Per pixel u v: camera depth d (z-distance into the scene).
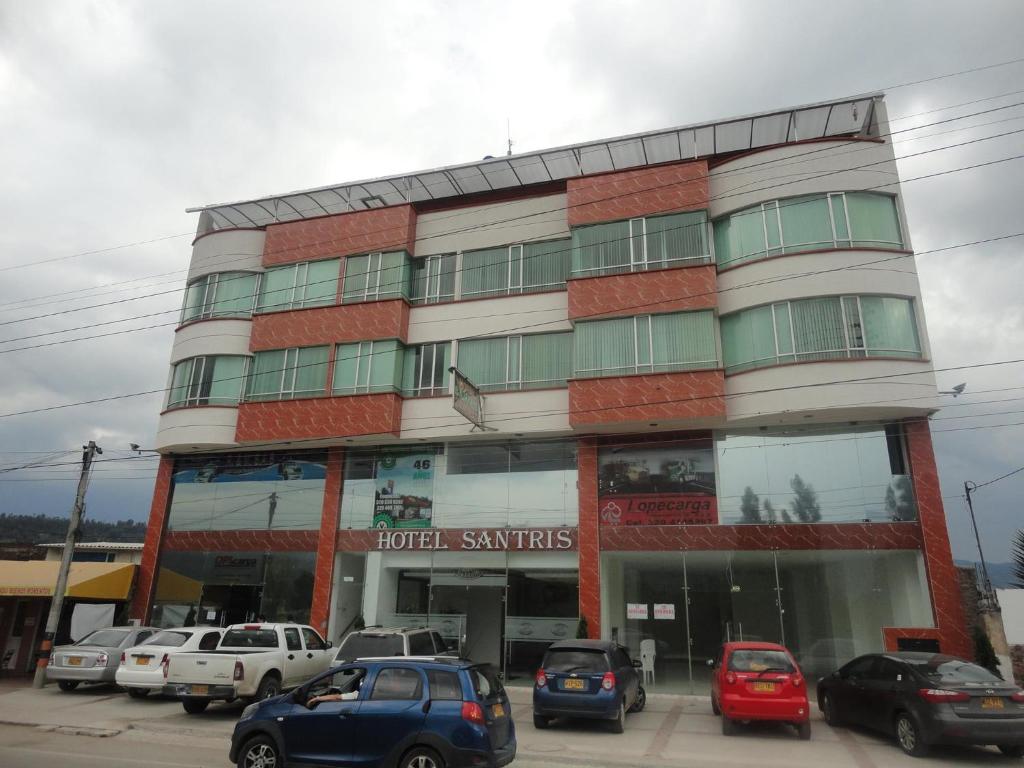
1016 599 16.44
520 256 22.19
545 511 19.92
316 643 15.76
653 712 14.88
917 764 9.94
